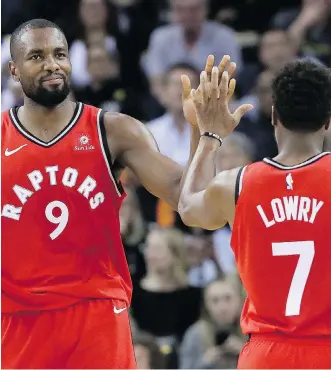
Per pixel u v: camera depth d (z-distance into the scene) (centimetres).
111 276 1476
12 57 1484
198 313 2327
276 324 1270
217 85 1388
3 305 1449
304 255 1253
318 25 3047
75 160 1452
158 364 2166
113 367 1441
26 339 1445
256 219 1267
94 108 1499
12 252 1445
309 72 1265
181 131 2658
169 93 2658
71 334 1438
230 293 2220
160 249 2320
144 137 1502
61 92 1443
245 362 1299
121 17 3123
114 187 1474
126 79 2998
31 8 3086
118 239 1485
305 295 1254
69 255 1447
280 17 3162
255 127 2670
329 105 1265
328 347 1263
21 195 1443
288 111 1260
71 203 1445
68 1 3078
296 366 1263
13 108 1502
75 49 2975
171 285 2331
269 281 1265
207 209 1309
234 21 3183
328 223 1250
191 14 2944
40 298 1439
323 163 1268
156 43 2986
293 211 1259
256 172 1281
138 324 2327
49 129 1468
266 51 2912
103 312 1452
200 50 2959
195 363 2183
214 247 2423
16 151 1455
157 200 2542
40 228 1441
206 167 1376
